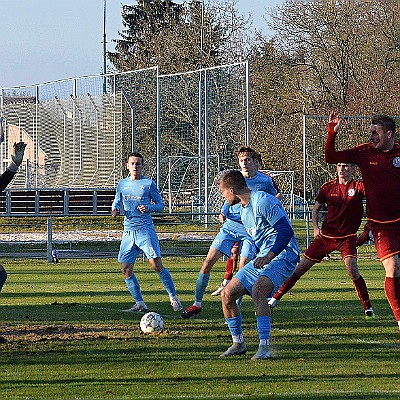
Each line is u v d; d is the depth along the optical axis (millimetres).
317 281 49719
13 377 21422
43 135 105500
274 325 30812
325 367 22625
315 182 84438
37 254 69438
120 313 34688
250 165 32688
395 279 26703
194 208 93188
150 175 98500
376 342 26859
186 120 96062
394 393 19172
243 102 85375
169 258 68562
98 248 77312
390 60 125875
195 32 155375
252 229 24391
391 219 26766
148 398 18625
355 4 128375
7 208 95938
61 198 97000
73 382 20766
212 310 35375
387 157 26516
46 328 29906
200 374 21672
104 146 97812
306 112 126438
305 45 129750
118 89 98562
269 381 20750
